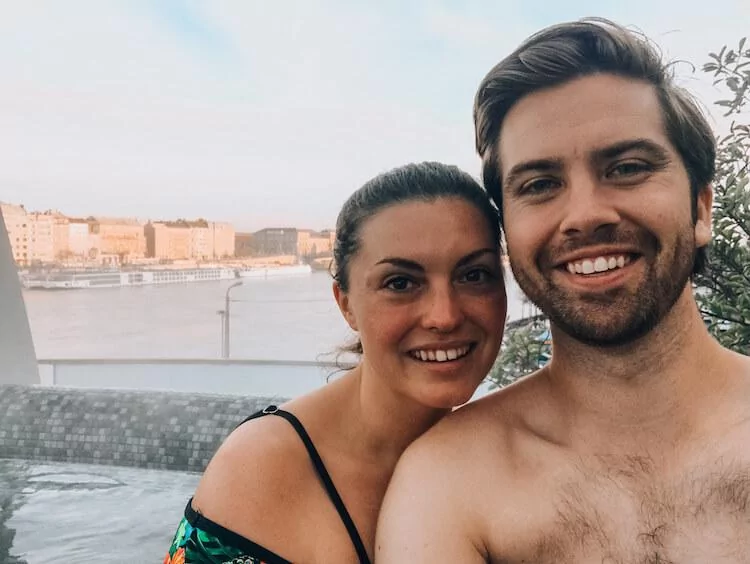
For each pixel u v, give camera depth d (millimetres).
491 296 501
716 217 918
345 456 533
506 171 485
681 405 449
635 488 435
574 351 472
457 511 457
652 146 444
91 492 1447
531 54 472
